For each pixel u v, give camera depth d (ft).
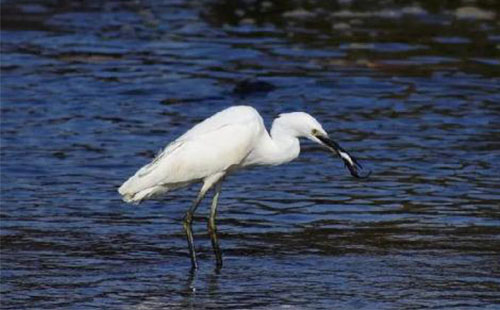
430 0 90.22
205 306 34.12
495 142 56.08
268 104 64.03
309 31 82.02
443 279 36.63
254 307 34.01
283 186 49.01
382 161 52.80
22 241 41.04
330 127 58.95
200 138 38.50
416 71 71.10
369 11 87.92
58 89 66.90
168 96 65.82
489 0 90.07
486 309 33.68
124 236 42.06
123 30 82.94
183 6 91.45
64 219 44.04
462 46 77.10
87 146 55.42
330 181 49.73
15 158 53.01
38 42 79.20
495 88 67.05
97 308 33.94
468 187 48.42
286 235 42.11
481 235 41.65
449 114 61.57
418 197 47.03
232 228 43.16
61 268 38.01
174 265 38.68
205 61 73.97
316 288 35.88
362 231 42.42
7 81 68.44
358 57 74.64
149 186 38.32
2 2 91.97
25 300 34.63
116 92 66.49
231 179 50.16
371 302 34.40
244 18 86.53
